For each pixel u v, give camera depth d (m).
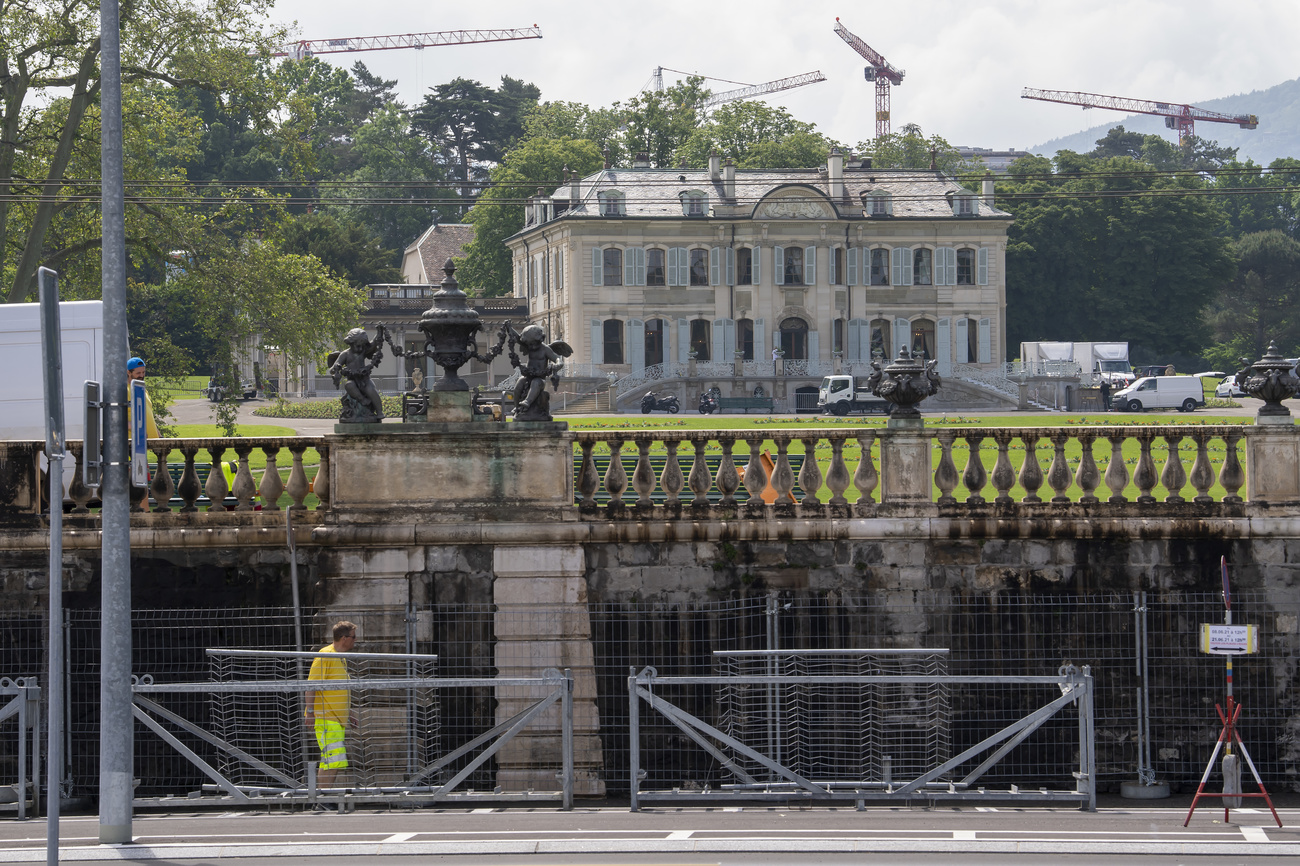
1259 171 86.25
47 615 23.92
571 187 122.06
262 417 86.19
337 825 19.31
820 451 43.56
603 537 24.03
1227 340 185.62
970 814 20.23
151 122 55.28
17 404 26.84
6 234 51.16
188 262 53.41
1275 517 24.00
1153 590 24.33
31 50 48.94
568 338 117.50
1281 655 24.14
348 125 197.38
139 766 24.12
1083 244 149.62
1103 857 17.03
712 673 24.27
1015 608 24.33
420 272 146.00
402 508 23.88
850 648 24.03
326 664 21.14
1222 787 23.86
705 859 16.81
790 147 139.75
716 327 118.88
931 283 121.38
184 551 24.03
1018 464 41.94
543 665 23.98
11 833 19.28
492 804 21.88
